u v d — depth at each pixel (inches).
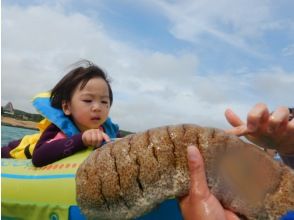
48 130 24.6
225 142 13.1
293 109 17.1
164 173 12.7
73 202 17.1
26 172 20.3
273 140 16.1
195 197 12.0
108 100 25.8
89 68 25.8
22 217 19.2
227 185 12.6
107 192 12.9
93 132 20.0
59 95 25.6
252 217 12.5
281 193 12.5
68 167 18.7
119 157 13.0
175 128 13.4
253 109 15.3
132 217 13.0
